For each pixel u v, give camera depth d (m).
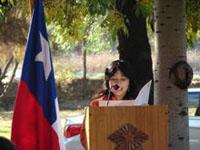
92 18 15.15
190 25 13.93
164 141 7.13
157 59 8.36
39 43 7.89
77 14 14.64
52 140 7.77
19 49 39.09
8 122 29.83
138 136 7.07
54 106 7.82
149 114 7.08
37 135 7.78
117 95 8.52
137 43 13.95
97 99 8.55
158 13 8.36
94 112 6.98
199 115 13.53
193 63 49.81
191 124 12.70
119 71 8.49
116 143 7.02
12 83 39.62
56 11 14.42
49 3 14.40
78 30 15.64
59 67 47.78
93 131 6.98
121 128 7.03
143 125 7.08
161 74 8.30
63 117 30.72
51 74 7.88
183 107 8.29
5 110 36.75
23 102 7.76
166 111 7.14
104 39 25.34
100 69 52.09
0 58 41.25
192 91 14.34
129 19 13.67
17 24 37.00
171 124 8.26
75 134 12.95
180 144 8.30
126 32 13.42
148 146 7.12
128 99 8.55
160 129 7.12
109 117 7.00
